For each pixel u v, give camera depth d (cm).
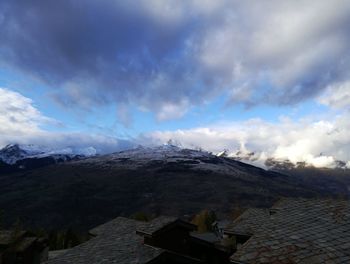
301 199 2191
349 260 1322
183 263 2777
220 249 3559
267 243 1625
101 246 3275
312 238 1560
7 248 5719
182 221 3183
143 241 2995
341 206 1817
